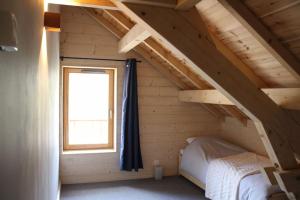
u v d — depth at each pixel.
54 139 2.98
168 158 4.88
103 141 4.69
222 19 2.46
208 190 3.79
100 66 4.43
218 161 3.84
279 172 2.36
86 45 4.34
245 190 3.16
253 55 2.71
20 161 0.98
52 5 2.70
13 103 0.86
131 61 4.39
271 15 1.95
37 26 1.44
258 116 2.27
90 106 4.59
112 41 4.45
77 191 4.09
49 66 2.17
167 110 4.83
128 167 4.44
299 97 2.33
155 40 3.71
